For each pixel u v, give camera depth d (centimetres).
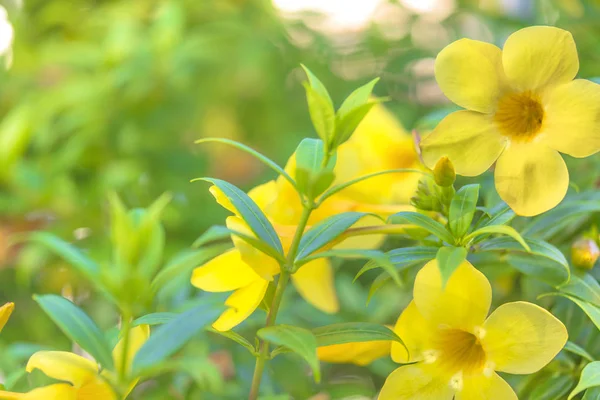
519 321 87
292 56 172
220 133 164
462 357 89
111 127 150
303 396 113
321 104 86
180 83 152
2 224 145
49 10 185
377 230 91
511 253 93
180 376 110
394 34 172
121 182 141
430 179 92
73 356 87
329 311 101
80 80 154
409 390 88
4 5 182
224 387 109
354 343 92
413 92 165
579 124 88
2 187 157
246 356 113
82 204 144
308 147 89
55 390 86
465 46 90
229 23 166
